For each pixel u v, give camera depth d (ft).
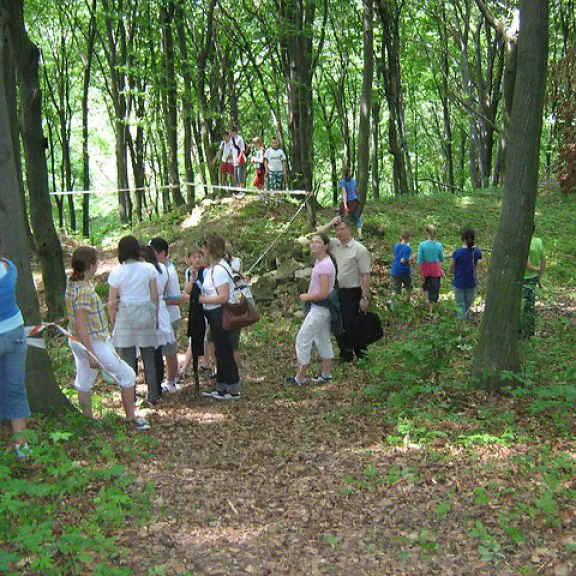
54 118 91.45
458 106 90.27
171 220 60.75
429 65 94.17
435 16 75.61
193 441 20.44
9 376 16.15
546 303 42.42
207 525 14.23
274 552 13.12
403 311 38.65
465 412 21.18
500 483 15.53
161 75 62.59
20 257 19.16
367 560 12.74
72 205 87.81
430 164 136.46
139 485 15.96
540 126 22.27
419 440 18.85
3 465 14.60
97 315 20.29
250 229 52.65
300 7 55.42
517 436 18.62
